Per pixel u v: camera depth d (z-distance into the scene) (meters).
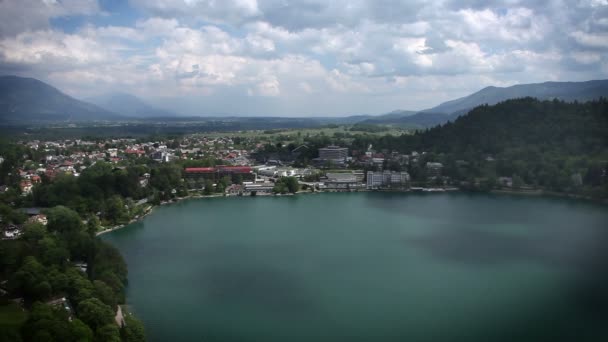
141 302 190.75
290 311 184.12
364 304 192.12
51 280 177.88
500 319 179.38
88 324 149.00
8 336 131.62
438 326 173.12
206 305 188.75
